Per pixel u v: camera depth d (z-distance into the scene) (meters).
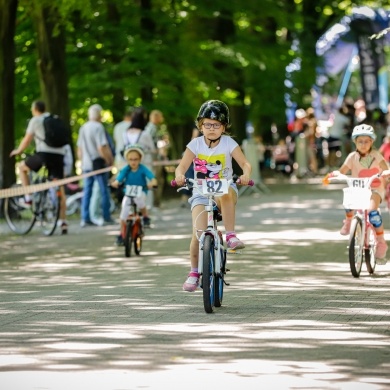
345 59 118.44
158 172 60.84
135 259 35.88
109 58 66.31
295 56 76.50
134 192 37.09
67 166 52.47
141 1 68.88
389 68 148.25
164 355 19.06
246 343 20.16
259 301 25.67
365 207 30.03
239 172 72.50
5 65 55.66
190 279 25.09
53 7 56.09
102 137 51.22
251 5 73.75
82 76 65.25
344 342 20.22
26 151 59.22
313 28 99.06
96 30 65.56
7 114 55.88
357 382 16.94
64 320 23.03
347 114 93.31
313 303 25.30
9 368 18.02
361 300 25.78
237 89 85.19
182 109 68.94
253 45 75.06
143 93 68.19
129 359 18.70
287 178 96.56
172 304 25.28
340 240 40.91
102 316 23.55
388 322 22.52
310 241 40.62
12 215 47.91
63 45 60.16
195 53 70.31
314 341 20.33
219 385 16.83
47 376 17.41
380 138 90.44
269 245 39.25
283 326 22.03
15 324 22.56
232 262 34.03
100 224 51.56
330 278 30.03
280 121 97.94
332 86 117.38
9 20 55.47
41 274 32.25
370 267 30.86
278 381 17.05
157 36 67.75
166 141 100.75
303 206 60.38
